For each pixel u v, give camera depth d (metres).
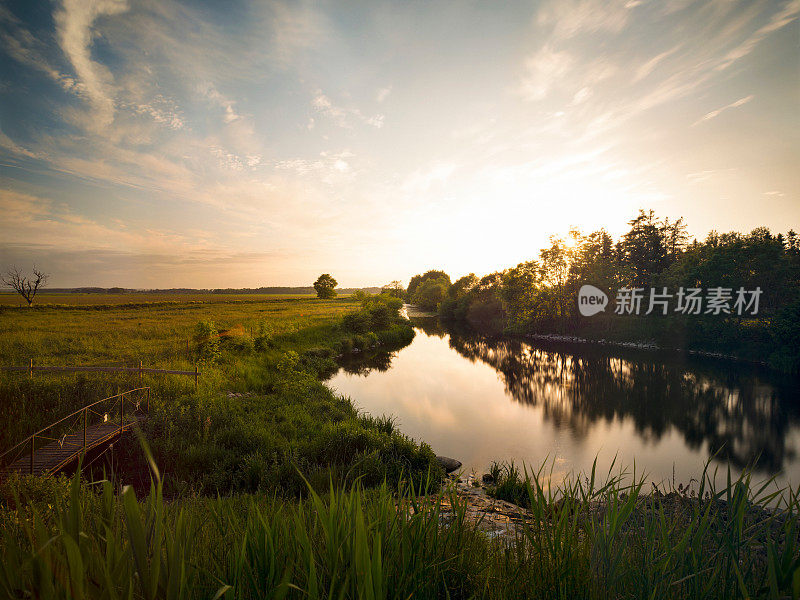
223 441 9.59
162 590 1.01
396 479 8.36
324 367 25.42
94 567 0.95
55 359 18.17
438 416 17.17
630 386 23.56
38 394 11.49
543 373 27.91
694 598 1.31
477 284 84.69
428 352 38.59
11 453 7.69
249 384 16.69
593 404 19.66
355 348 37.06
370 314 51.22
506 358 35.03
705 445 14.16
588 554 1.54
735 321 35.22
